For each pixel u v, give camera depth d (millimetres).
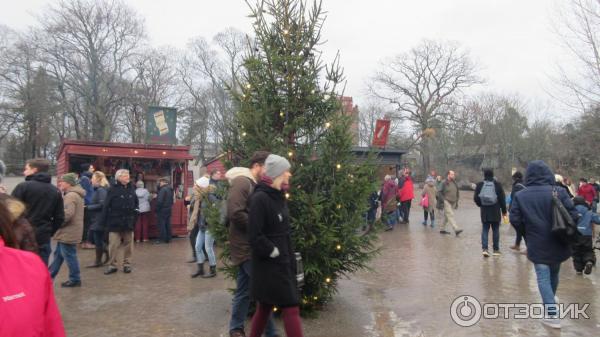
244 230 4508
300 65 5672
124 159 14000
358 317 5473
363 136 66375
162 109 14883
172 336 4918
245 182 4543
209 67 54844
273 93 5668
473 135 50250
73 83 42312
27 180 5820
